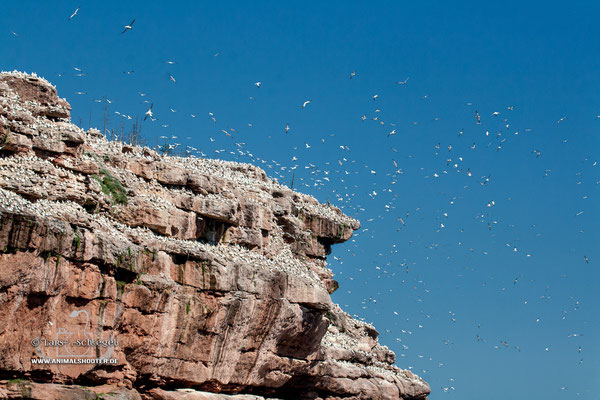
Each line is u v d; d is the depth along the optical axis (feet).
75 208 256.93
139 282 264.31
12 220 226.79
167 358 273.75
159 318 269.64
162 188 295.07
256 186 339.57
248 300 292.81
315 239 365.81
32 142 258.16
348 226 377.30
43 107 269.64
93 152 280.51
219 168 345.51
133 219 280.72
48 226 236.02
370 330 388.57
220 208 303.89
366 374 359.25
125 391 256.52
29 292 232.32
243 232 316.19
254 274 297.33
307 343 320.70
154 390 271.49
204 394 281.95
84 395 239.91
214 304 282.77
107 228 265.34
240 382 296.92
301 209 362.33
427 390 390.63
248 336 296.51
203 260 282.97
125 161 289.74
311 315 318.24
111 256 254.06
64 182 260.62
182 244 283.18
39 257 233.35
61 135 264.93
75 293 245.86
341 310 383.45
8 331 229.66
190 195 299.38
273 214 339.57
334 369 337.72
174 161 317.63
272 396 318.86
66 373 244.83
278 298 303.07
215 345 285.02
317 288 320.50
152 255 272.10
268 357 305.32
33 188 249.96
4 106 255.50
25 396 230.07
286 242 346.95
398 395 367.45
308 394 330.75
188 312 278.05
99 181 277.03
